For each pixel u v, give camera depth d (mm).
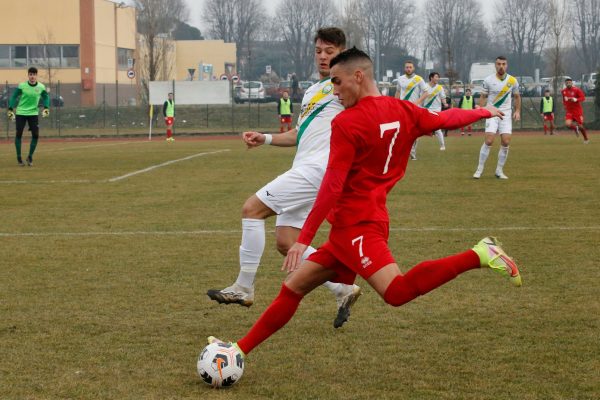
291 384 8859
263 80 176750
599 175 30594
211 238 17844
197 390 8680
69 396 8477
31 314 11719
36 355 9852
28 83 37219
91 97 107312
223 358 8703
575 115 52438
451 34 172250
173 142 62469
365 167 8461
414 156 39375
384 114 8406
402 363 9523
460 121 8875
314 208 8266
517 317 11375
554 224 19203
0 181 30375
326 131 11375
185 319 11477
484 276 13867
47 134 77562
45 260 15547
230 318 11523
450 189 26438
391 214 21016
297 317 11531
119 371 9281
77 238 17938
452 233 18125
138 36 124375
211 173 33250
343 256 8500
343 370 9312
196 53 151750
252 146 11898
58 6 106250
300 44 181750
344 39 11438
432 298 12477
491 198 24047
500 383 8805
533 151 44094
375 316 11547
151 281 13773
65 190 27266
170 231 18750
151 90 84938
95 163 38875
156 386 8797
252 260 11047
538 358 9617
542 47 175000
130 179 30969
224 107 96125
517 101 29531
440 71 178875
